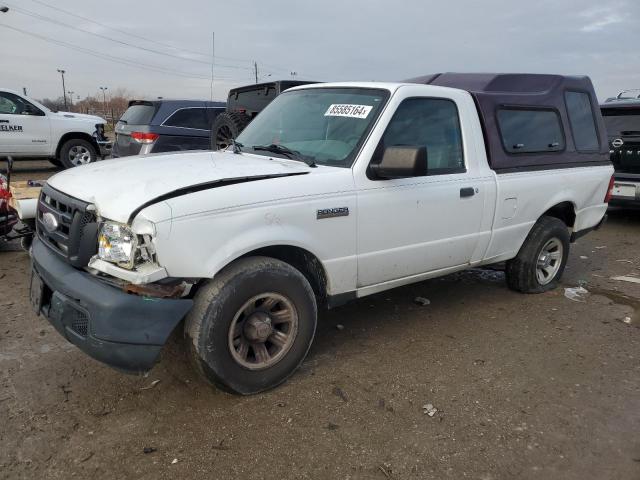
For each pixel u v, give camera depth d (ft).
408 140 12.80
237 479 8.59
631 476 8.94
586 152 18.08
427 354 13.10
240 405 10.62
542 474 8.93
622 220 31.65
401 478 8.73
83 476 8.56
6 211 19.16
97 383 11.26
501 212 15.05
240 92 30.30
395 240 12.55
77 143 44.70
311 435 9.73
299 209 10.73
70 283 9.69
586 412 10.75
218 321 9.98
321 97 13.92
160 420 10.06
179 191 9.58
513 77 16.42
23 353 12.45
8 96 41.50
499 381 11.88
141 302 9.20
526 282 17.28
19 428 9.67
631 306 16.94
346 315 15.48
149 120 32.09
